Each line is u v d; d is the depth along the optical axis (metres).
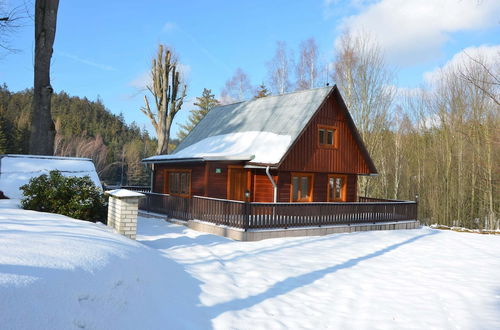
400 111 40.06
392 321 5.89
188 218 14.41
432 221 34.78
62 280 4.00
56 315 3.47
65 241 5.42
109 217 10.27
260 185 16.34
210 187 17.00
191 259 8.60
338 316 6.00
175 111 27.00
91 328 3.72
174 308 5.25
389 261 10.24
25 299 3.37
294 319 5.74
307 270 8.65
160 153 26.22
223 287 6.78
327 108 17.88
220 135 20.11
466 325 5.84
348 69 31.17
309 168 16.98
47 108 14.70
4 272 3.62
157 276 6.05
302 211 13.80
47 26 14.48
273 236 12.72
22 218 7.43
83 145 61.91
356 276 8.45
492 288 7.90
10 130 53.62
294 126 16.56
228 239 12.04
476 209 34.88
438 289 7.72
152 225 13.97
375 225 16.41
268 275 7.98
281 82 39.16
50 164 13.20
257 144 16.86
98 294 4.26
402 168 38.44
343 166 18.56
